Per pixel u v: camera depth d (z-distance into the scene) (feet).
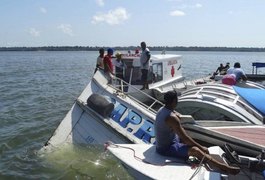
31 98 72.84
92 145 33.81
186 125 25.29
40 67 196.95
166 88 51.44
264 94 37.09
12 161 34.53
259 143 23.52
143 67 46.70
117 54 48.67
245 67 202.08
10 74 140.97
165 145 23.38
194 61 292.81
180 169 21.63
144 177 21.07
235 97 35.83
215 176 20.13
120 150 24.68
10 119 52.08
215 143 24.63
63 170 31.76
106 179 29.86
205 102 33.81
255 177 22.38
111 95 37.19
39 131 45.39
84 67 199.21
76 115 36.04
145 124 33.12
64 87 95.25
